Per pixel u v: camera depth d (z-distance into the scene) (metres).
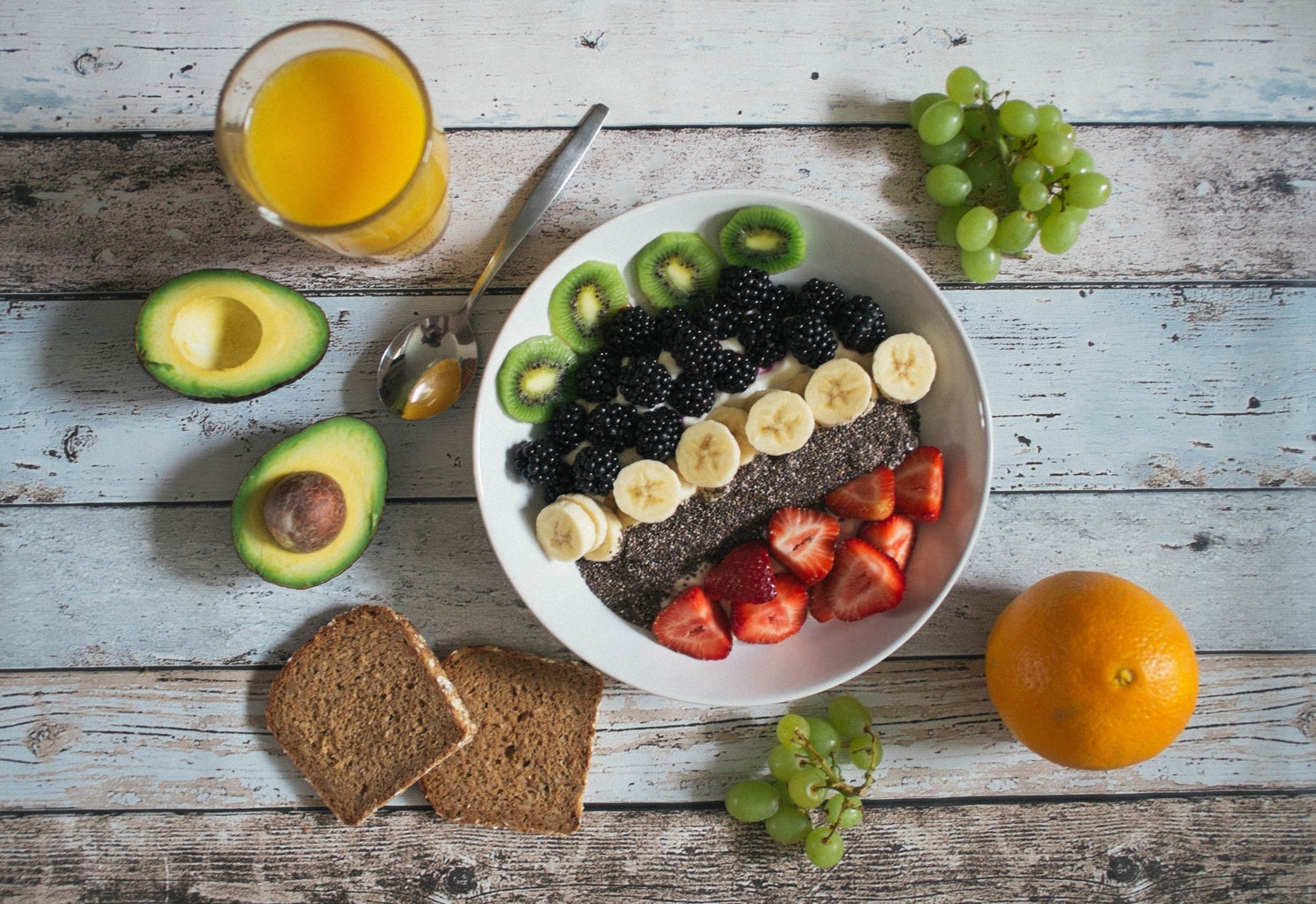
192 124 0.72
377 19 0.72
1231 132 0.73
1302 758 0.73
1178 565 0.73
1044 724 0.68
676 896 0.73
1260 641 0.73
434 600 0.72
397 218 0.65
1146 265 0.73
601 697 0.72
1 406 0.72
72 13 0.71
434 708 0.70
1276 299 0.73
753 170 0.72
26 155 0.72
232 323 0.70
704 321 0.69
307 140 0.67
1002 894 0.73
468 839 0.73
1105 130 0.73
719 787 0.73
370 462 0.69
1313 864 0.73
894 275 0.69
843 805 0.69
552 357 0.70
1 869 0.72
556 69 0.72
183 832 0.72
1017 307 0.73
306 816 0.72
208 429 0.72
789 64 0.72
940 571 0.70
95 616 0.72
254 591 0.72
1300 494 0.73
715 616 0.71
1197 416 0.73
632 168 0.72
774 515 0.70
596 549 0.70
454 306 0.72
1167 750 0.73
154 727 0.72
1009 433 0.73
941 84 0.73
